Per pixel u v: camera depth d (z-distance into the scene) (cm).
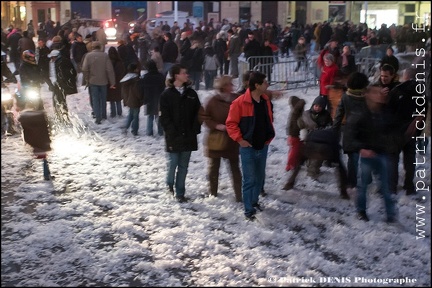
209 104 688
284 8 3703
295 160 753
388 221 641
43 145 786
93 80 1177
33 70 1129
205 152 710
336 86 917
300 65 1695
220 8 3731
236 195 711
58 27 2383
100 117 1198
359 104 643
